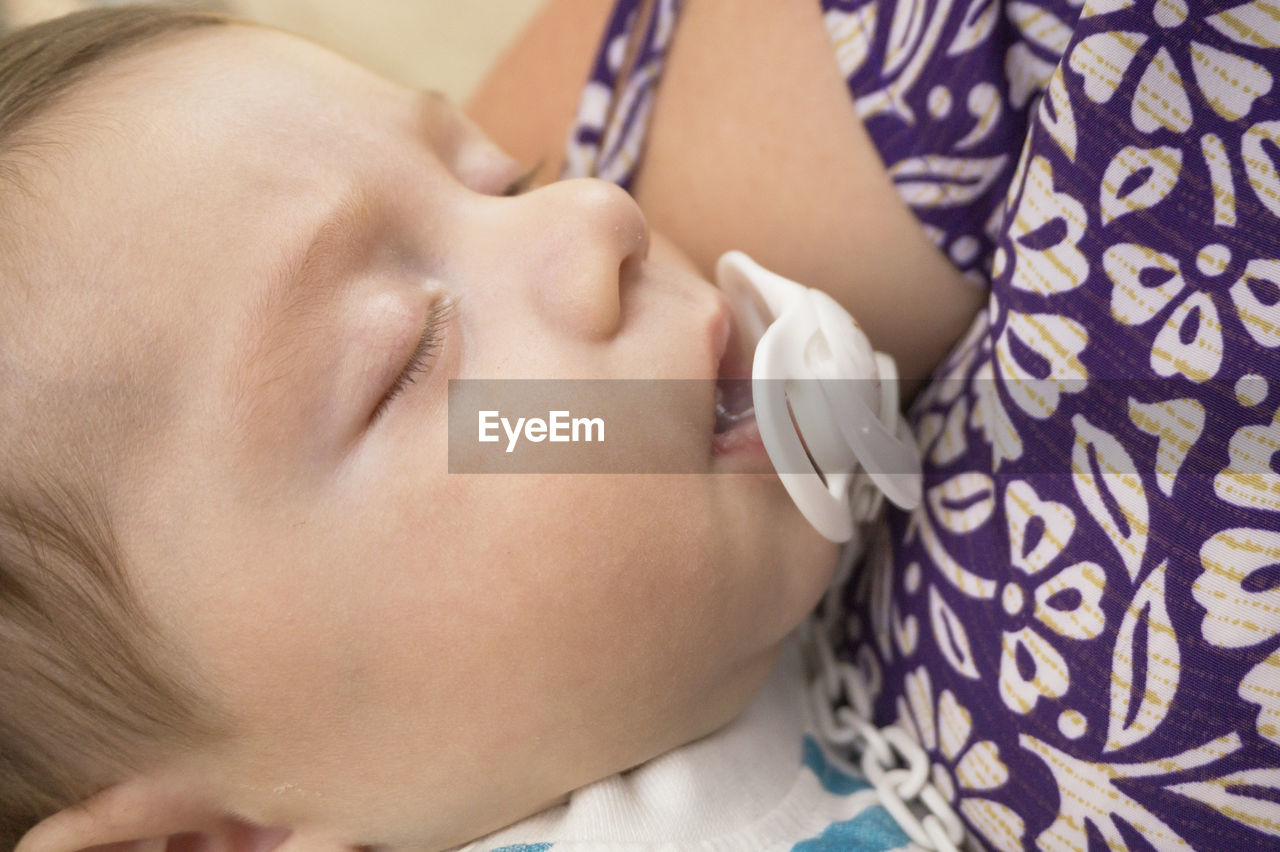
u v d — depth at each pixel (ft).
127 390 1.76
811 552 2.03
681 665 1.93
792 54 2.33
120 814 1.95
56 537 1.81
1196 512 1.63
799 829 2.12
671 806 2.07
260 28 2.32
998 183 2.12
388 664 1.83
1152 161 1.65
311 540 1.78
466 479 1.81
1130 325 1.68
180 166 1.86
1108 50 1.64
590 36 3.06
